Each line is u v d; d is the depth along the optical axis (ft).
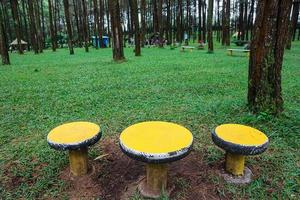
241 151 8.04
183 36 131.64
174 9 132.67
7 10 111.14
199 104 17.11
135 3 52.03
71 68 35.91
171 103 17.78
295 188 8.44
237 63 37.73
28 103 18.58
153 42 103.04
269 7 12.63
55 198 8.43
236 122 13.74
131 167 10.03
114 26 41.14
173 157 7.09
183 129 8.54
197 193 8.37
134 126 8.77
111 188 8.85
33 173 9.80
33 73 32.04
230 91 20.74
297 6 78.69
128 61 42.34
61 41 138.41
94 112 16.25
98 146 11.69
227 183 8.75
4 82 26.37
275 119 13.33
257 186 8.54
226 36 85.81
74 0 116.26
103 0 117.29
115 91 21.33
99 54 64.80
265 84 13.64
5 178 9.48
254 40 13.76
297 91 20.07
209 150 10.93
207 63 38.14
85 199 8.36
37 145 11.91
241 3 99.40
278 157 10.27
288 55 48.67
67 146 8.27
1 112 16.70
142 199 8.11
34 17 84.89
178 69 32.30
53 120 15.10
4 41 42.75
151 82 24.44
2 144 12.19
